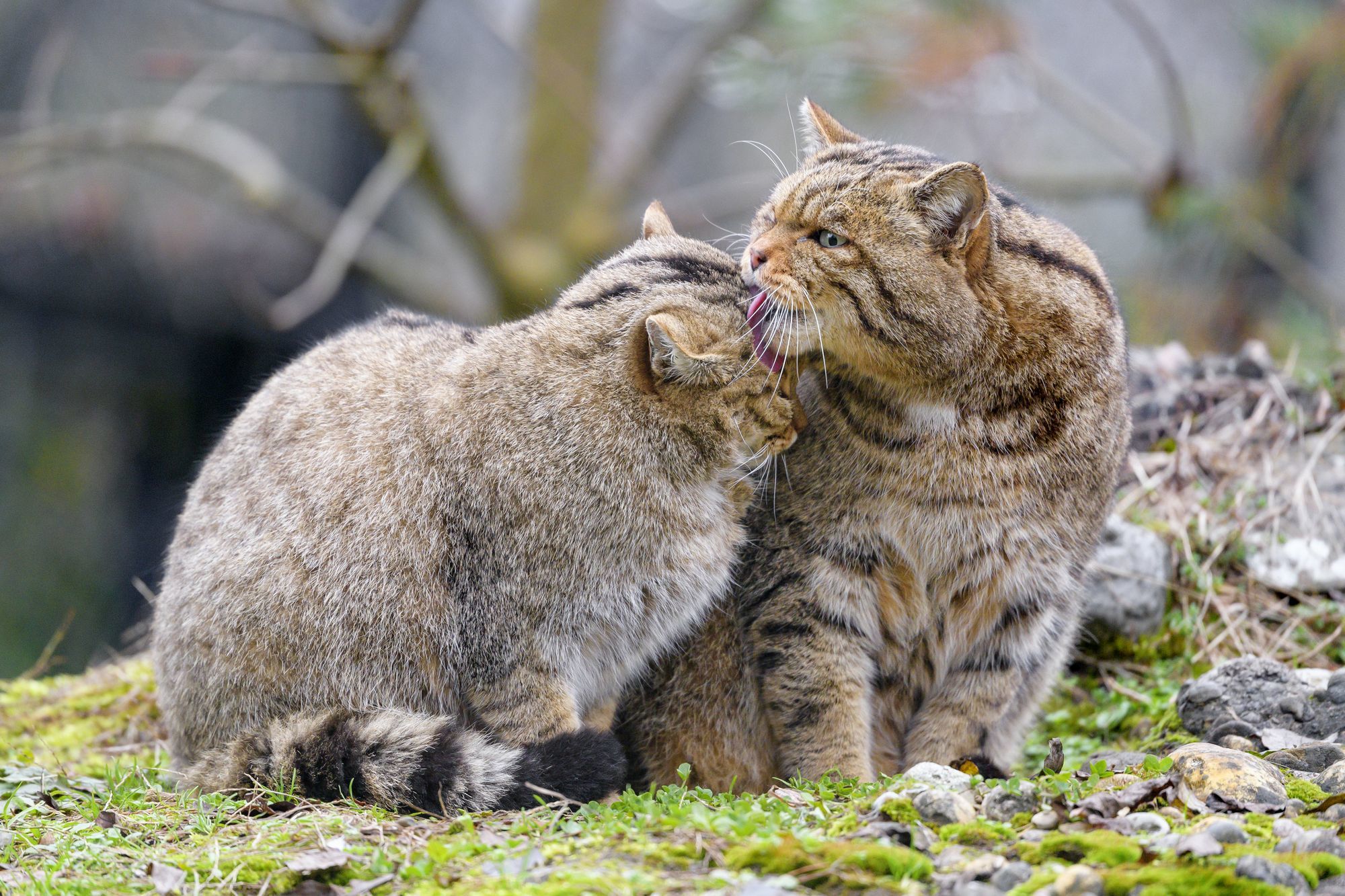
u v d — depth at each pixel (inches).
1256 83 1061.8
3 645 1301.7
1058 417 446.0
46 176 1314.0
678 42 1584.6
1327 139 1083.3
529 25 1197.1
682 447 453.1
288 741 426.9
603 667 463.8
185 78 1115.3
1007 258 446.6
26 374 1379.2
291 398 478.0
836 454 458.3
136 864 352.8
